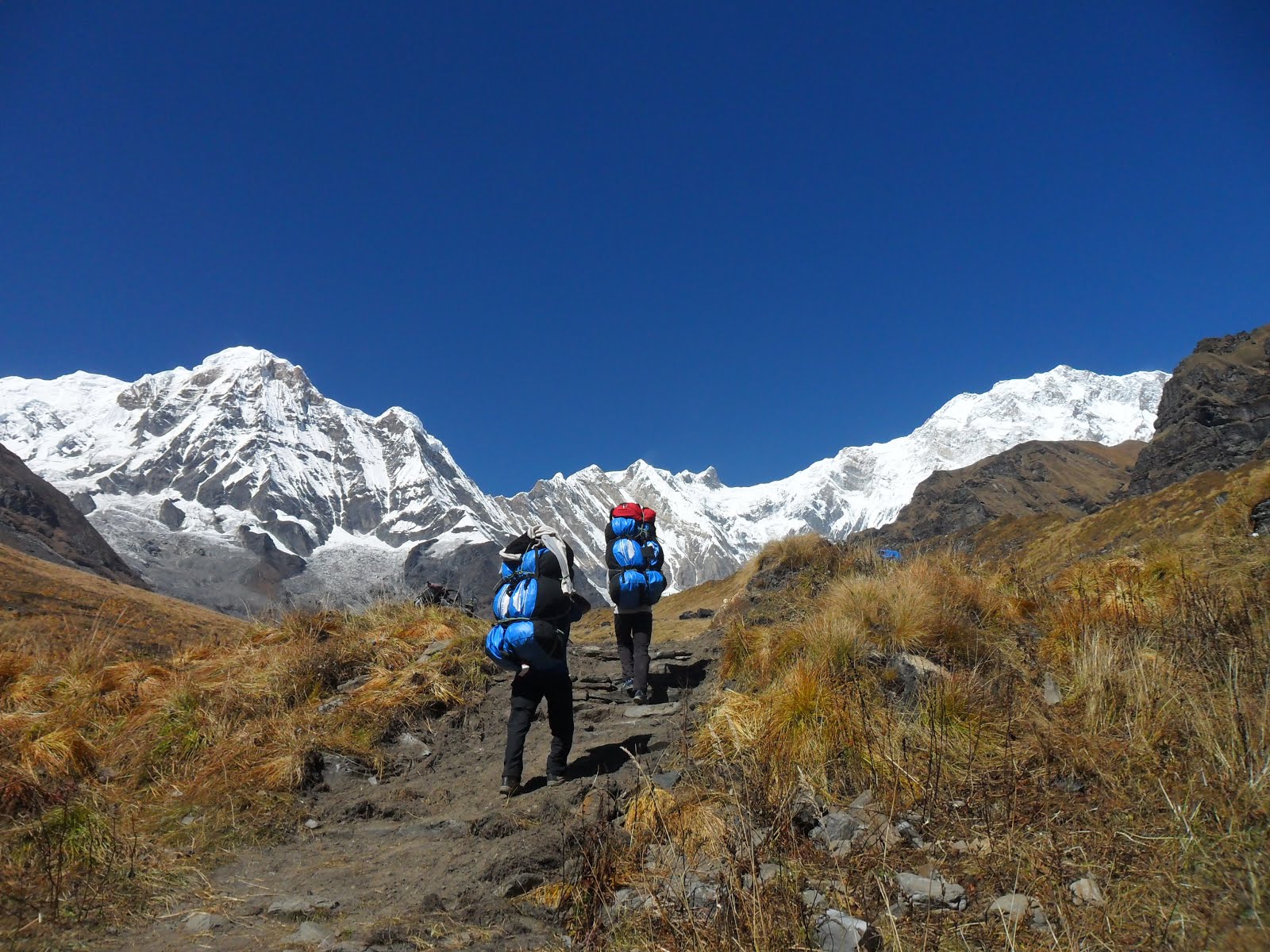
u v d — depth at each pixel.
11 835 4.48
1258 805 3.35
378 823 5.45
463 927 3.63
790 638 6.61
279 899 4.18
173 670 8.52
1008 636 6.49
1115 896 3.10
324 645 8.66
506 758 5.64
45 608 35.09
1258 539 7.02
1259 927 2.69
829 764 4.73
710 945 3.12
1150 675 4.73
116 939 3.81
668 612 24.58
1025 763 4.37
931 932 3.04
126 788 5.90
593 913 3.67
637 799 4.71
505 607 5.87
